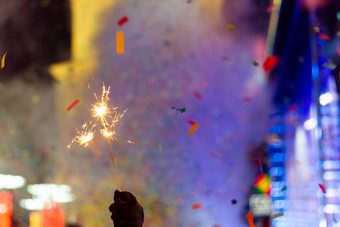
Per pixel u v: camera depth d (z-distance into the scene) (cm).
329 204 512
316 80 552
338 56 541
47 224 733
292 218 553
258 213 577
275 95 685
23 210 753
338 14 531
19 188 821
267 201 581
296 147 607
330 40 545
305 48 603
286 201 575
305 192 562
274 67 637
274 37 630
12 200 755
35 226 725
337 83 544
